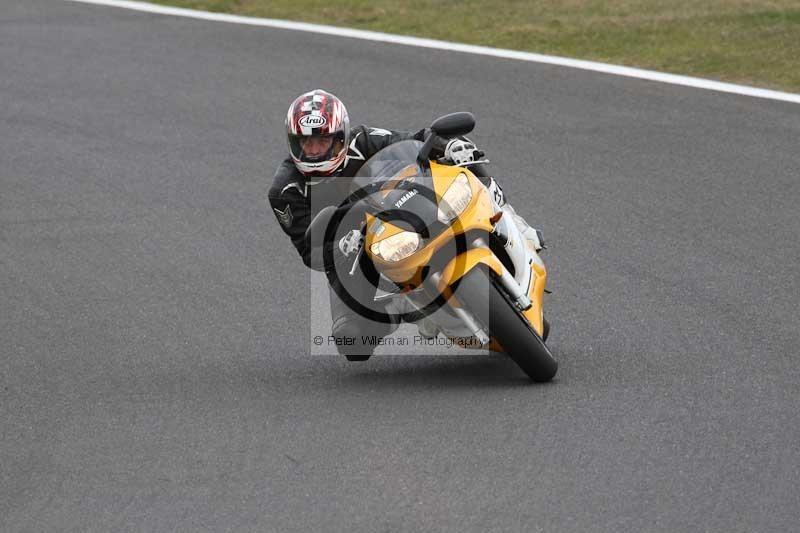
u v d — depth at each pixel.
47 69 50.12
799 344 22.86
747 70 42.62
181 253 31.73
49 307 28.73
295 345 25.48
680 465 17.98
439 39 49.59
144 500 18.48
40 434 21.61
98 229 34.00
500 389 21.75
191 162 39.03
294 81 45.84
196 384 23.53
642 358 22.73
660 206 31.92
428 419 20.56
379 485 18.22
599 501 17.08
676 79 42.38
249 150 39.75
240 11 57.03
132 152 40.41
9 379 24.61
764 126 37.47
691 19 48.59
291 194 22.64
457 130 21.97
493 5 53.59
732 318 24.52
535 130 38.50
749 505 16.62
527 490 17.61
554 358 22.25
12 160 40.56
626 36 47.50
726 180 33.44
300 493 18.22
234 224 33.66
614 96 41.22
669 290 26.44
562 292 26.91
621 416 19.94
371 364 24.19
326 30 52.34
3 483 19.61
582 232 30.55
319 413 21.38
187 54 50.72
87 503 18.58
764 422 19.31
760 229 29.83
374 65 46.69
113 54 51.59
